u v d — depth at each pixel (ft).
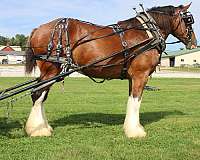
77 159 10.75
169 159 10.87
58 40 13.37
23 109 21.66
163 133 14.56
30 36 14.02
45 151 11.56
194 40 15.33
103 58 13.16
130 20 14.11
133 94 13.79
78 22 13.67
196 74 75.82
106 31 13.64
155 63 13.85
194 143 12.82
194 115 20.13
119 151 11.67
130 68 13.74
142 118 18.79
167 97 30.17
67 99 27.91
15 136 13.58
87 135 13.96
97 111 21.62
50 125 15.93
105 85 43.14
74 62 13.53
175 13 14.80
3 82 42.88
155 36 13.74
